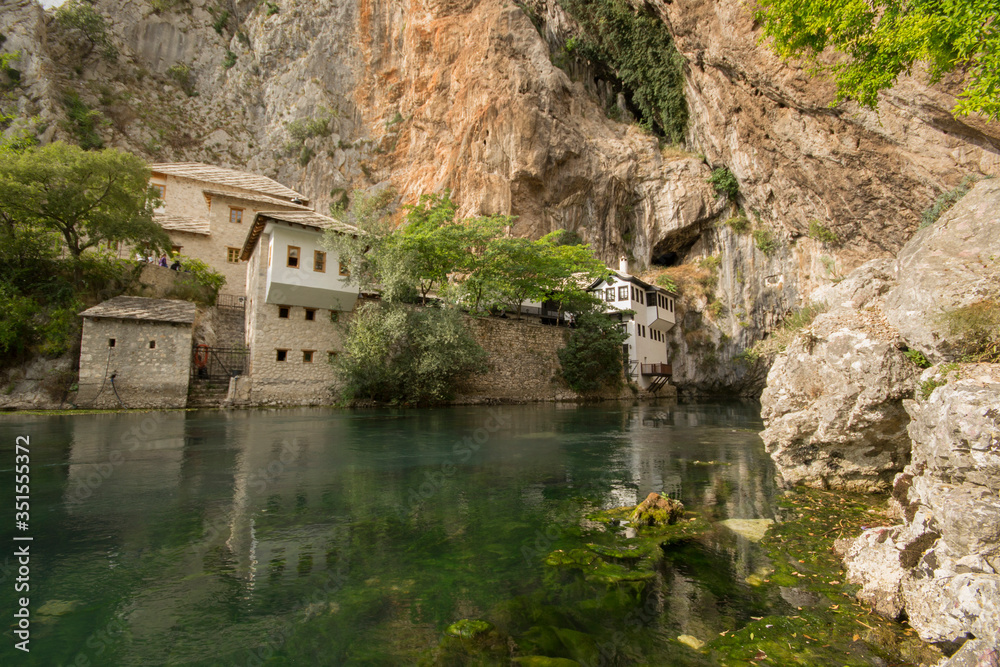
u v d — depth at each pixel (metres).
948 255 4.50
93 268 20.62
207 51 56.66
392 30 51.50
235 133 53.78
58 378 17.56
